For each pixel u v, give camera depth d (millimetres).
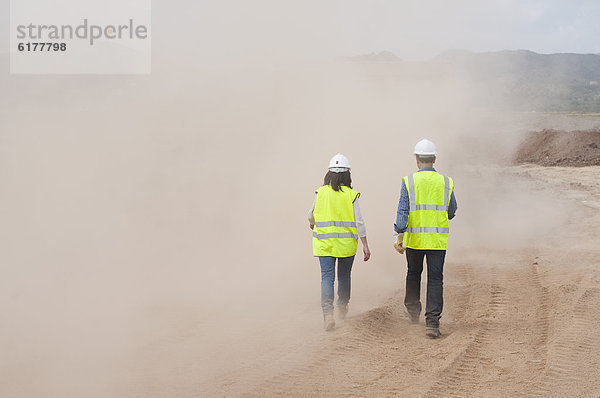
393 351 5734
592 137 32844
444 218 6289
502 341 6031
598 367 5223
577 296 7453
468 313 7113
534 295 7797
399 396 4668
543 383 4914
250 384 4895
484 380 5020
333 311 6840
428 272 6320
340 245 6488
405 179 6352
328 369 5250
